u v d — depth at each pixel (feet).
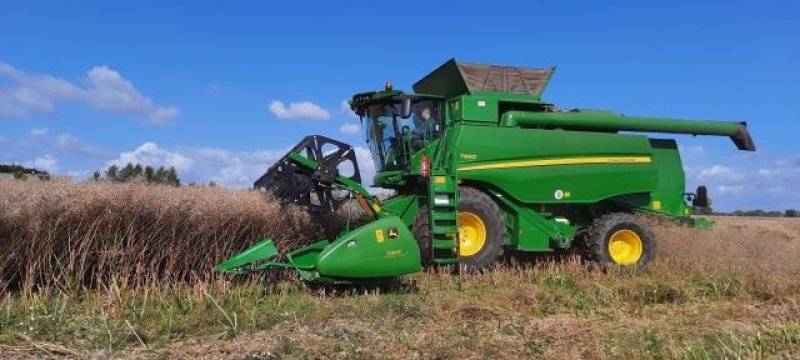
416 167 31.73
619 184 34.83
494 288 26.91
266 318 19.62
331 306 21.77
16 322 18.24
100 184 25.14
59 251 23.36
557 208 34.76
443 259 29.32
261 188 28.04
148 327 18.38
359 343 17.43
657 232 36.35
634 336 19.15
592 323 20.99
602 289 25.96
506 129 32.30
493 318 21.21
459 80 33.35
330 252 24.07
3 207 21.81
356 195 27.81
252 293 23.52
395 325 19.67
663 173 37.60
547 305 23.58
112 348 16.40
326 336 17.93
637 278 30.01
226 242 26.91
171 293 22.47
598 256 33.83
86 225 23.53
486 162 31.68
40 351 15.79
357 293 25.31
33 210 22.38
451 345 17.42
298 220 29.22
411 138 32.01
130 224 24.12
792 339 18.04
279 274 26.08
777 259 36.24
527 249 33.24
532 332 19.24
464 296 24.54
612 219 34.27
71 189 23.85
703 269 31.99
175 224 25.12
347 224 28.89
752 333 19.10
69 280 22.43
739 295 26.91
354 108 34.09
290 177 27.58
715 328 20.39
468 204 30.86
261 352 16.14
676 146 38.32
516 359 16.58
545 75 34.58
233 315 19.49
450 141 31.73
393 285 26.27
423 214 30.53
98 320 18.60
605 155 34.60
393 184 33.40
